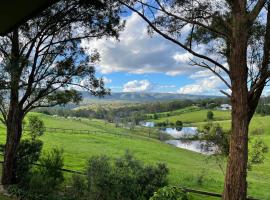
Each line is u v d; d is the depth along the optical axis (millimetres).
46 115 110875
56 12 17750
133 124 131125
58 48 18984
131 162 16953
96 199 15609
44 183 17281
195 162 51375
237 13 12086
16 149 19250
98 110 199250
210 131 18312
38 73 18812
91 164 16734
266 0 12430
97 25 18781
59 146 53031
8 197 16828
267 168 49781
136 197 15055
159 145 72500
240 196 11664
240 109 11859
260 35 13734
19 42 18750
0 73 17531
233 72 11977
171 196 7953
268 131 94500
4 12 5551
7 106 19625
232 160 11867
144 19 13016
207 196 22906
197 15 13945
